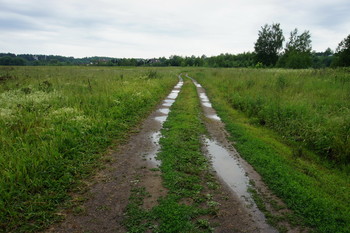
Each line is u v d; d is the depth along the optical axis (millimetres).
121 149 6477
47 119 7184
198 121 9352
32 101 8688
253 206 4055
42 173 4617
